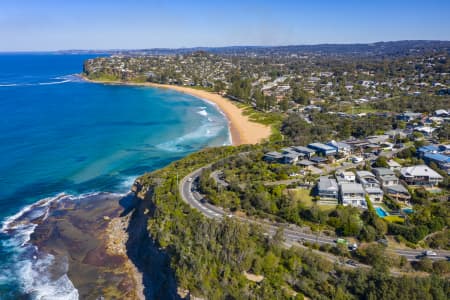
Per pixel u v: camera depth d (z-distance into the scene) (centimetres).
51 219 8000
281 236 5891
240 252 5394
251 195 7381
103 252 6875
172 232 6384
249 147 11594
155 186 8156
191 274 5178
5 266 6369
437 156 9244
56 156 11956
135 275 6225
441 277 4959
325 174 8675
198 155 11150
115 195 9244
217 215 7044
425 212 6588
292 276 5084
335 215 6744
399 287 4506
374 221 6331
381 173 8219
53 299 5638
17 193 9150
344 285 4834
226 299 4766
